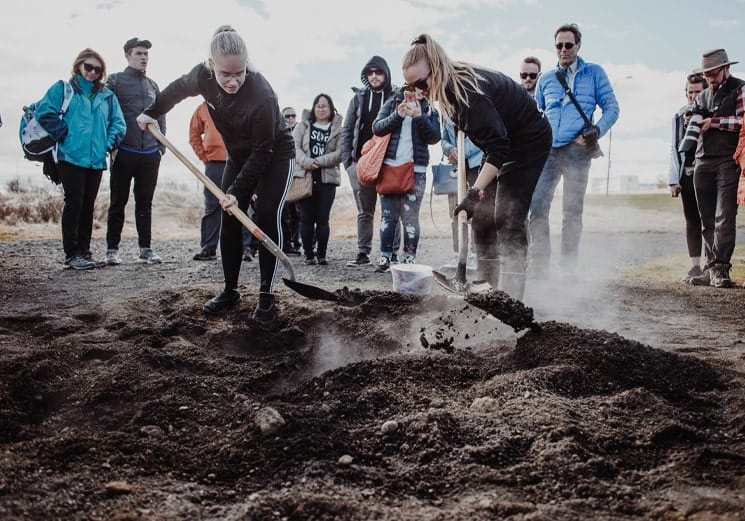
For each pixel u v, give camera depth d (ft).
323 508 6.45
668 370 10.56
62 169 23.15
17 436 8.61
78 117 22.68
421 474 7.31
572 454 7.45
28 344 12.81
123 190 25.02
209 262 26.40
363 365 10.82
